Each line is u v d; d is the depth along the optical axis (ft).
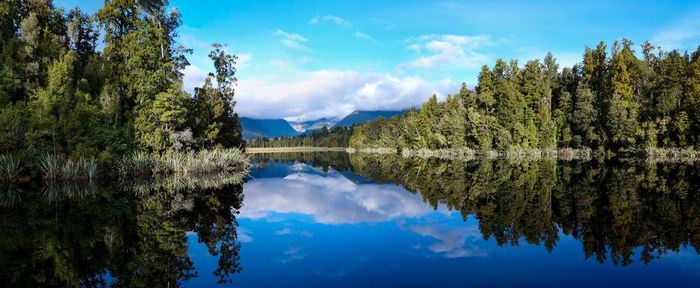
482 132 227.20
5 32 112.78
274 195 79.10
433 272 30.53
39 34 118.21
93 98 113.60
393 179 115.14
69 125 95.76
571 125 211.00
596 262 32.53
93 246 40.01
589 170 122.31
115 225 49.42
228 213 58.13
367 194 80.69
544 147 211.41
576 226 45.68
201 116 133.08
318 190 88.53
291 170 162.20
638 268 31.01
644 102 188.34
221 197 74.38
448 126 252.01
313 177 126.11
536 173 116.47
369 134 438.81
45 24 126.11
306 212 59.11
